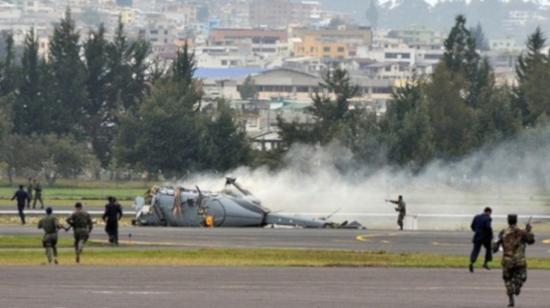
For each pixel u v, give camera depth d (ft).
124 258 542.98
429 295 426.10
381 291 435.12
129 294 419.95
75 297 411.13
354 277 475.31
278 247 610.24
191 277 469.98
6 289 429.79
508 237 404.16
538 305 406.82
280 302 404.77
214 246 612.70
